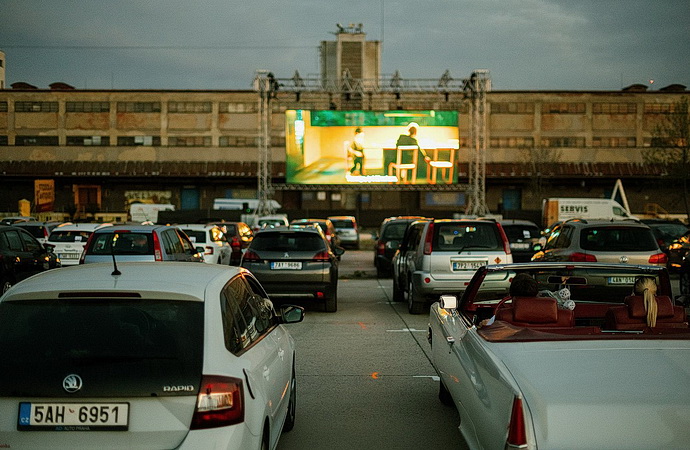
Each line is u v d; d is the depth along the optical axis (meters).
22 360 3.29
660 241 20.67
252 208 51.59
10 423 3.17
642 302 4.37
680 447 3.11
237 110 60.47
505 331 4.32
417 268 12.01
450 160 38.06
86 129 60.78
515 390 3.32
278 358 4.66
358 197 61.00
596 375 3.43
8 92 60.94
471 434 4.26
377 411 6.25
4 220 29.80
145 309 3.50
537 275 5.81
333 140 38.28
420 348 9.32
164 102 60.72
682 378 3.39
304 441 5.38
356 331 10.73
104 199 61.47
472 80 37.28
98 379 3.22
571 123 60.38
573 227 12.99
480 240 11.79
